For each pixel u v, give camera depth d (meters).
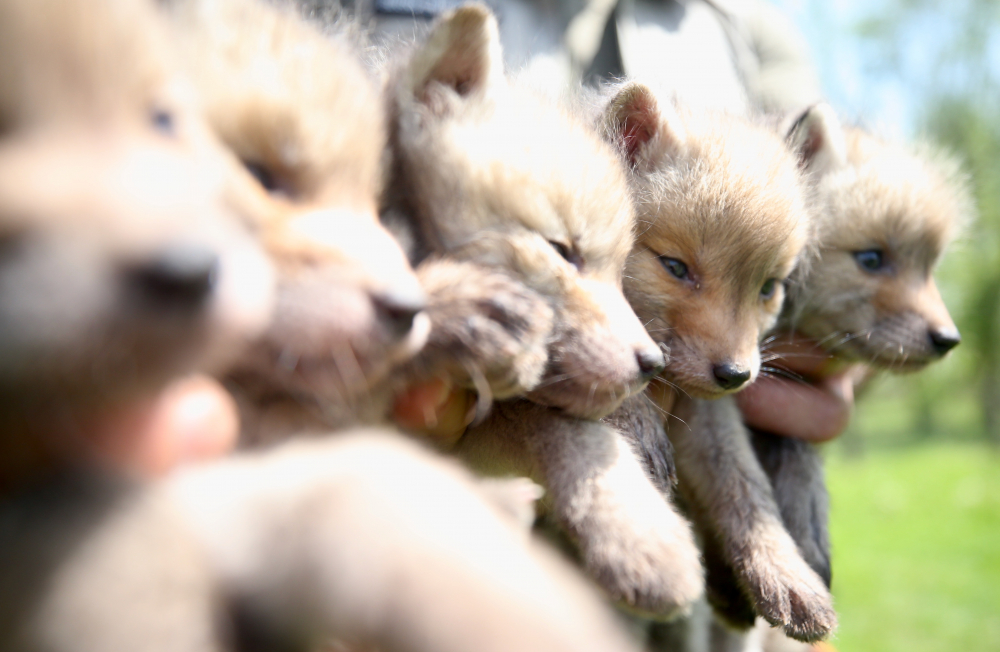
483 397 0.52
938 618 1.39
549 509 0.54
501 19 0.73
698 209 0.59
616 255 0.56
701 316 0.59
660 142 0.61
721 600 0.61
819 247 0.68
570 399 0.55
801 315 0.68
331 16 0.60
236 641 0.38
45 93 0.40
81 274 0.38
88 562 0.37
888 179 0.69
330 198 0.50
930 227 0.69
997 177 3.76
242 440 0.48
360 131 0.51
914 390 4.12
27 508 0.39
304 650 0.38
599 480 0.53
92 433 0.42
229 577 0.38
